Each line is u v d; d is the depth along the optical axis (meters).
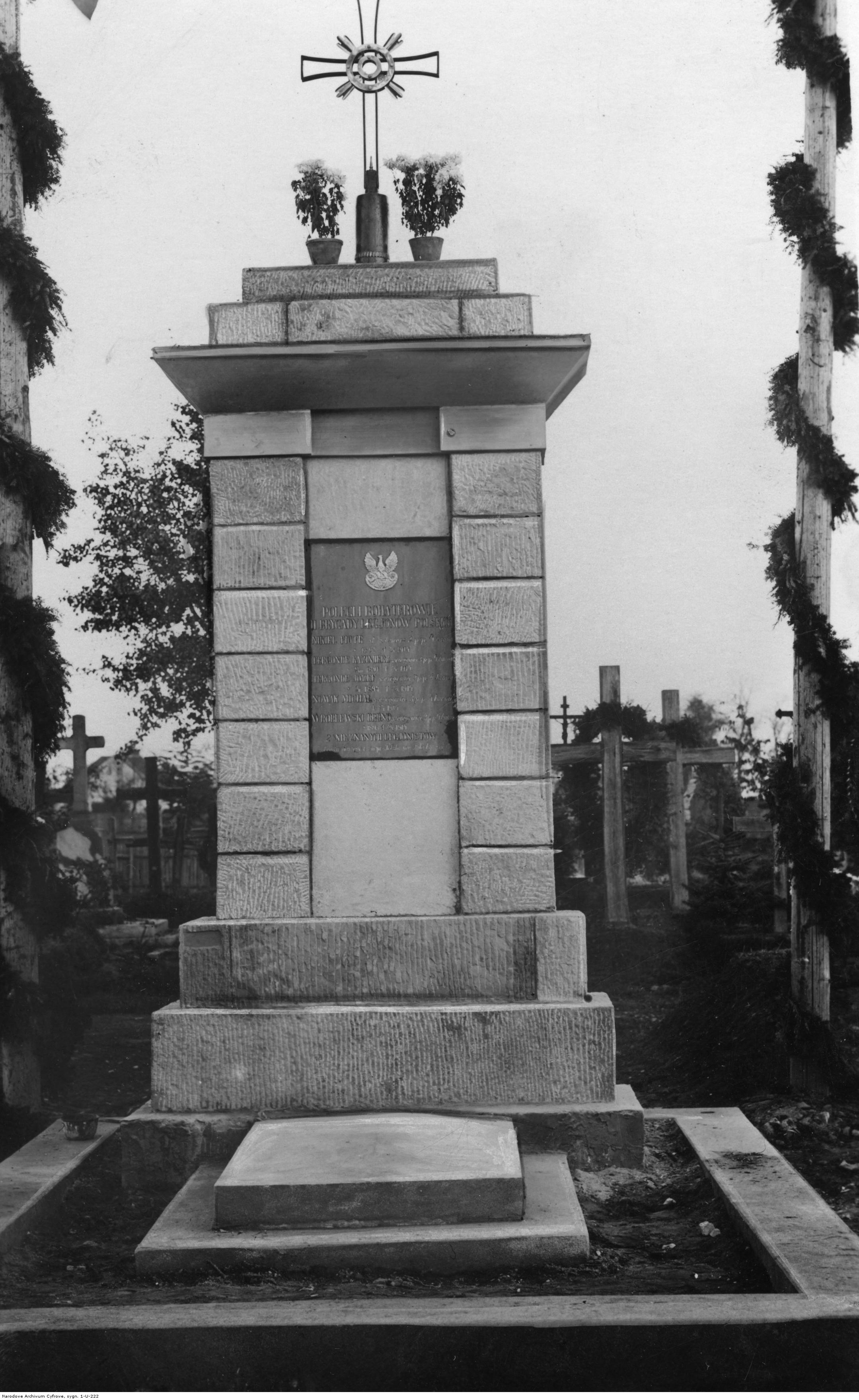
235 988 8.20
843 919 10.52
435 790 8.44
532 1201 6.87
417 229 9.90
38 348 10.55
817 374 10.74
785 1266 5.93
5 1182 7.50
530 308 8.44
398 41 9.12
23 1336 5.46
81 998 11.71
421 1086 7.99
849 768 10.82
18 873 9.97
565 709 21.62
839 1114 9.95
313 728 8.47
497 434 8.44
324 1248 6.31
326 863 8.41
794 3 10.71
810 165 10.77
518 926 8.20
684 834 20.50
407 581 8.48
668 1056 12.30
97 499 21.34
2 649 10.09
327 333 8.39
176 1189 7.86
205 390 8.41
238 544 8.47
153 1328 5.48
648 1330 5.41
